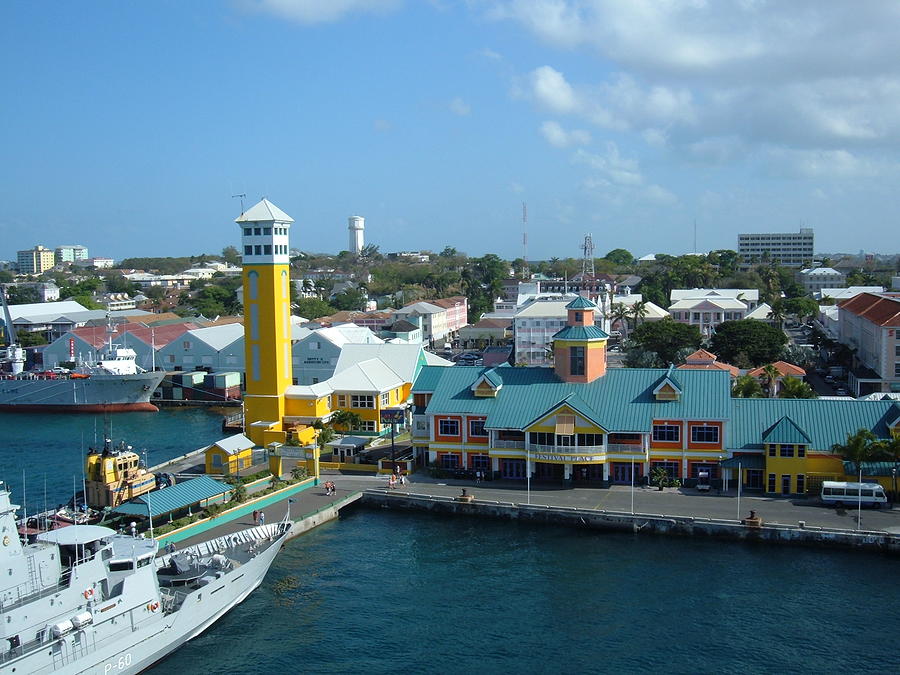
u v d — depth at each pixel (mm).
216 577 63031
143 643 56094
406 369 123375
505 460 93688
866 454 81438
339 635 60094
